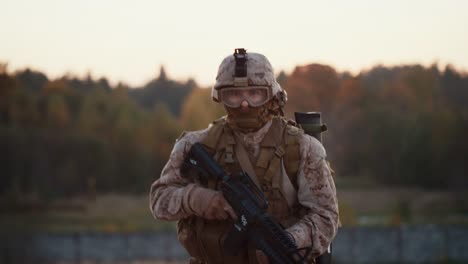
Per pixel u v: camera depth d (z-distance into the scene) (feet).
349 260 159.43
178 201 18.37
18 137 341.62
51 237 176.14
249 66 18.02
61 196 340.18
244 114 18.19
